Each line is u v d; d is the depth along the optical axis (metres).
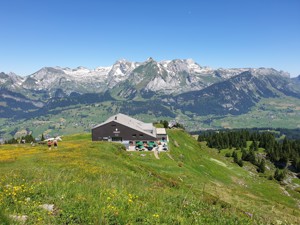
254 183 115.25
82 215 14.19
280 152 191.88
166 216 15.85
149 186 30.83
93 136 123.44
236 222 18.19
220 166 131.50
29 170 29.39
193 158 121.62
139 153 99.44
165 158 95.62
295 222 33.41
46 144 83.75
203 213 18.58
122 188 21.95
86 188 20.12
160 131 132.88
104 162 48.12
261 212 37.53
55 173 28.69
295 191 121.81
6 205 15.09
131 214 15.04
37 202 15.94
